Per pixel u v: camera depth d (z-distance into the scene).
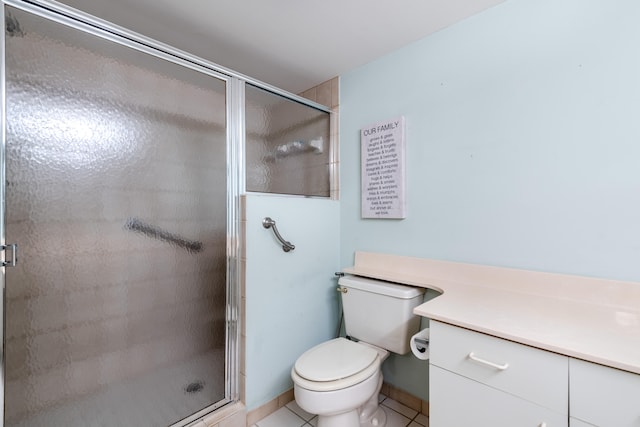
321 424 1.33
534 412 0.84
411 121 1.63
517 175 1.28
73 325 1.07
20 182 0.95
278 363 1.65
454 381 1.00
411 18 1.42
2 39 0.92
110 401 1.16
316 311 1.84
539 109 1.22
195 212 1.38
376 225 1.80
